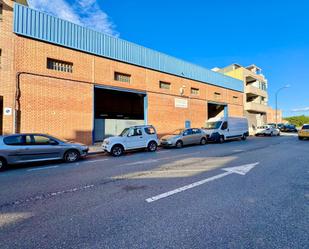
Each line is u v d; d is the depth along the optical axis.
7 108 10.86
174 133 14.70
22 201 4.15
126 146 10.88
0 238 2.79
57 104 12.46
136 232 2.90
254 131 29.17
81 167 7.59
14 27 11.29
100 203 4.00
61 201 4.14
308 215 3.38
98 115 20.05
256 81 35.94
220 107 26.34
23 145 7.76
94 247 2.56
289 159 8.45
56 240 2.72
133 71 16.36
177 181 5.40
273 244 2.59
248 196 4.25
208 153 10.61
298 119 65.50
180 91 19.78
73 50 13.33
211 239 2.71
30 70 11.64
